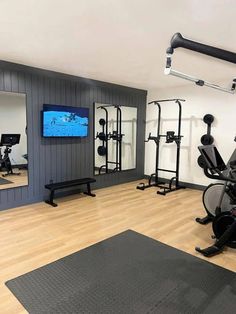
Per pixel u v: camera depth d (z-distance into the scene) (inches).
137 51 118.4
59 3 73.7
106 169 210.8
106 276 84.3
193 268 89.9
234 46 105.2
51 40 104.5
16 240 109.4
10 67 140.6
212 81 181.9
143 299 73.2
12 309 68.2
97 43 107.7
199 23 85.3
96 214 143.6
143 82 195.8
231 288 78.6
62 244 106.4
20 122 154.2
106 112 203.5
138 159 238.7
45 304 70.4
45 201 166.4
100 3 73.3
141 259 95.6
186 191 198.8
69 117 173.5
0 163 158.1
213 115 191.2
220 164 110.4
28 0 72.1
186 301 72.5
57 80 165.2
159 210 151.7
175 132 215.9
